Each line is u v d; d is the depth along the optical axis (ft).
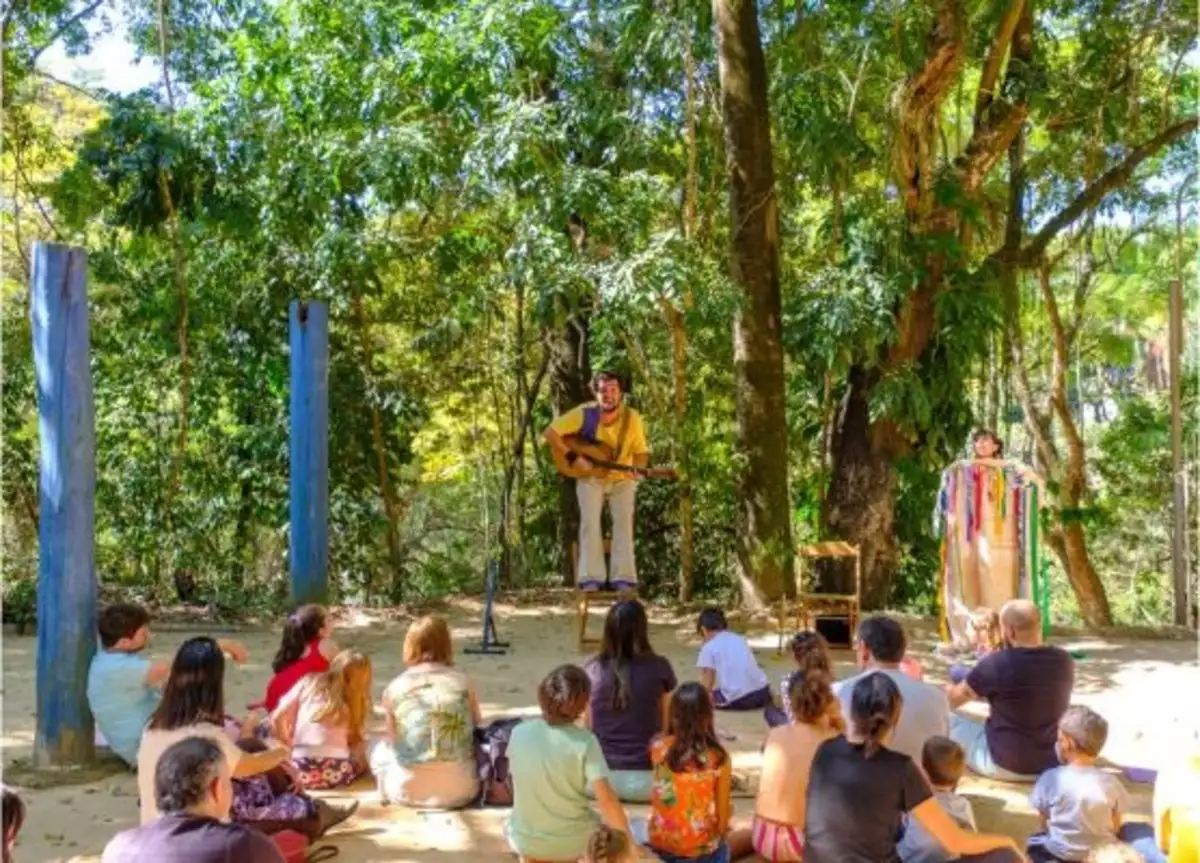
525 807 12.89
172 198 31.71
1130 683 23.59
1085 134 37.55
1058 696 16.51
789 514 32.01
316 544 27.40
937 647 26.48
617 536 27.20
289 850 13.25
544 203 29.04
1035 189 41.57
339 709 16.67
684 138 33.50
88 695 17.28
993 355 40.27
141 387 35.86
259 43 31.32
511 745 13.06
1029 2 34.01
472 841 14.44
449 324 35.94
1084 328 54.95
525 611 32.58
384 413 37.88
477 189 30.73
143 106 31.35
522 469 41.16
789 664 26.00
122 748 17.07
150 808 12.19
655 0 30.94
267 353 35.65
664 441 36.32
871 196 32.68
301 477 27.40
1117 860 11.43
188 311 35.12
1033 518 26.05
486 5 29.48
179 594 33.96
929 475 32.91
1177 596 33.30
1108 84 35.32
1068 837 13.05
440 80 29.63
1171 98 40.55
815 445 36.94
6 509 37.86
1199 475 23.72
